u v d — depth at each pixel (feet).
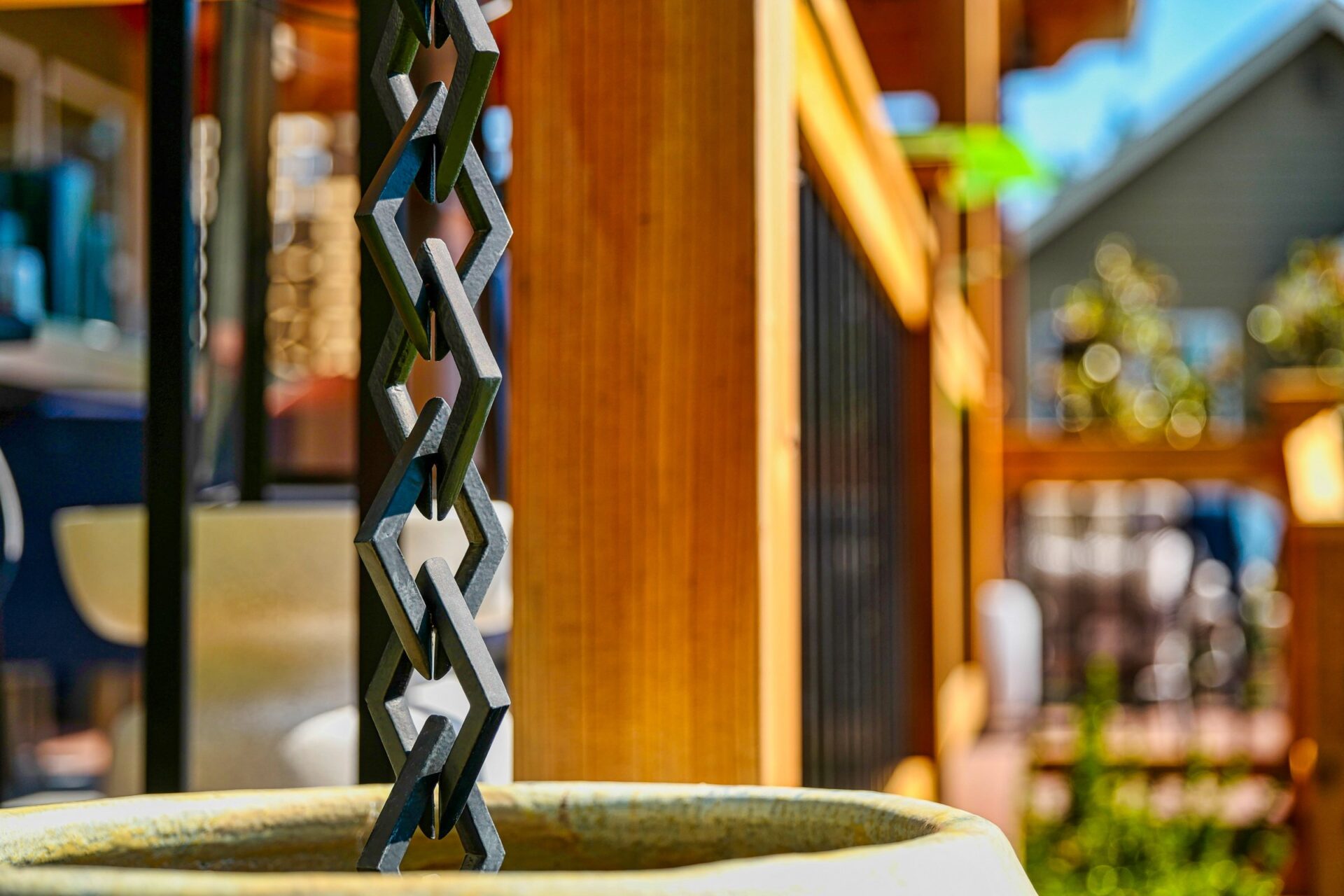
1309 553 12.01
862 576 7.86
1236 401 46.57
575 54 2.90
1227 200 47.09
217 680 3.39
